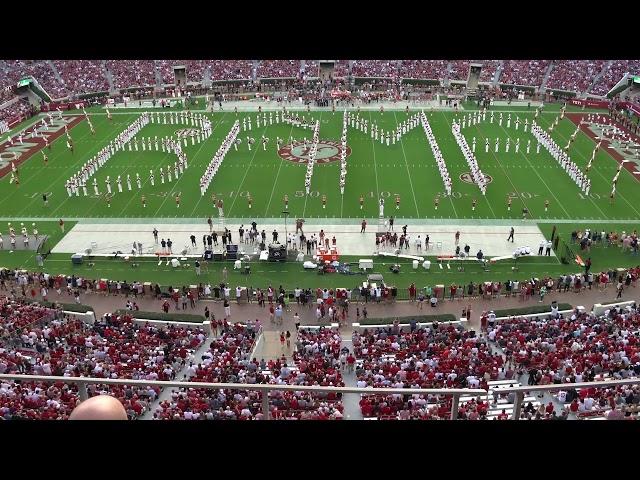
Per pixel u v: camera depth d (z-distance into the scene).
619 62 89.88
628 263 42.69
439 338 31.05
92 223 49.75
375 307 38.28
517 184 56.31
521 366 27.23
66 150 67.19
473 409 18.19
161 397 23.92
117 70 94.81
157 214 51.28
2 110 80.31
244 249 45.62
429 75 97.31
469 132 72.38
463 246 45.44
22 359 27.28
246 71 98.94
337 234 47.50
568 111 81.94
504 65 95.25
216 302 39.28
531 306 36.16
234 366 26.95
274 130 73.75
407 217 50.12
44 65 91.50
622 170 59.28
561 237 46.44
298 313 37.84
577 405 17.70
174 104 87.06
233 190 55.69
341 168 58.38
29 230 48.62
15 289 40.56
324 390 7.04
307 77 98.81
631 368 25.73
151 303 39.09
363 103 87.06
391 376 25.81
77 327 33.09
